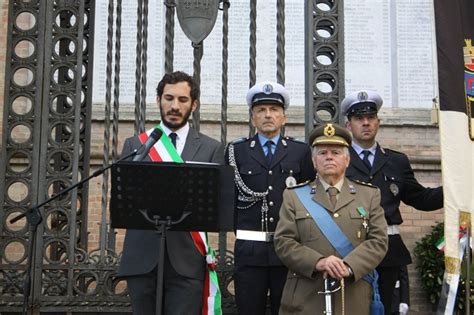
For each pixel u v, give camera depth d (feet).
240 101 31.76
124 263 16.57
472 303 26.73
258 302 18.11
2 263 20.61
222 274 20.20
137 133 21.65
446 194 18.38
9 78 21.57
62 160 22.81
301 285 15.97
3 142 21.27
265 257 18.07
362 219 16.10
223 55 21.88
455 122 18.78
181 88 17.22
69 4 22.09
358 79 32.42
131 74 31.65
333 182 16.51
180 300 16.34
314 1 21.93
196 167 14.83
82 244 22.52
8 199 21.01
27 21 31.17
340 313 15.55
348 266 15.37
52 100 21.58
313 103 21.38
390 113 32.17
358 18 32.86
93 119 31.09
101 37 32.04
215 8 21.61
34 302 20.25
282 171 18.54
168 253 16.34
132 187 14.87
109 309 20.35
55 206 20.97
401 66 32.58
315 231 16.06
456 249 18.12
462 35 19.36
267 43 32.27
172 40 21.85
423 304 30.42
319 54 21.74
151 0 32.27
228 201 15.14
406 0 33.04
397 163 19.72
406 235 31.32
